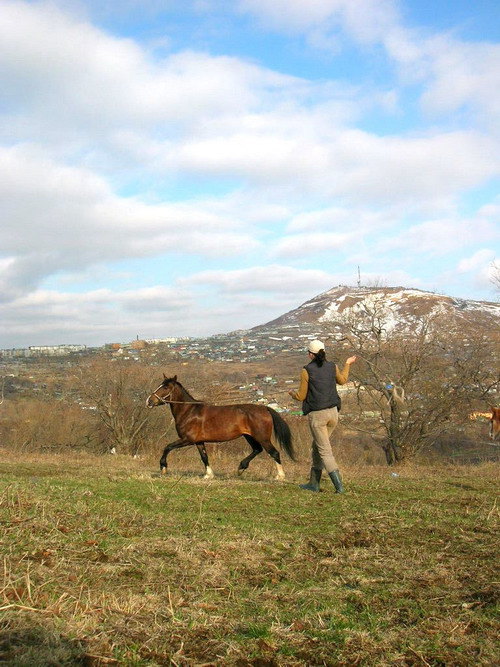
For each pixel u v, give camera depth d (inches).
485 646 152.6
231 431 508.7
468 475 599.8
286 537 263.0
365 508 331.3
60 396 1348.4
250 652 149.0
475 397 966.4
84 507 302.2
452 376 970.7
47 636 145.9
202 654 147.3
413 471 661.9
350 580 205.2
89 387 1279.5
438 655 147.3
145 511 312.3
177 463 840.3
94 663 139.1
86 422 1328.7
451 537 263.4
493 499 364.2
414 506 332.5
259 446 532.7
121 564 213.6
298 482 467.8
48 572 196.4
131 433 1294.3
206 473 519.5
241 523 290.0
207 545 243.3
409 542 255.8
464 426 1006.4
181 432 516.4
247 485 428.5
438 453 1063.0
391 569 217.6
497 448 1015.6
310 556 234.1
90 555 222.7
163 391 514.3
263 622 166.7
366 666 143.2
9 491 330.3
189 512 314.3
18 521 262.4
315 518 305.4
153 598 179.8
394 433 991.0
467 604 179.8
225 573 210.4
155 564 215.8
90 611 165.8
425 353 981.2
